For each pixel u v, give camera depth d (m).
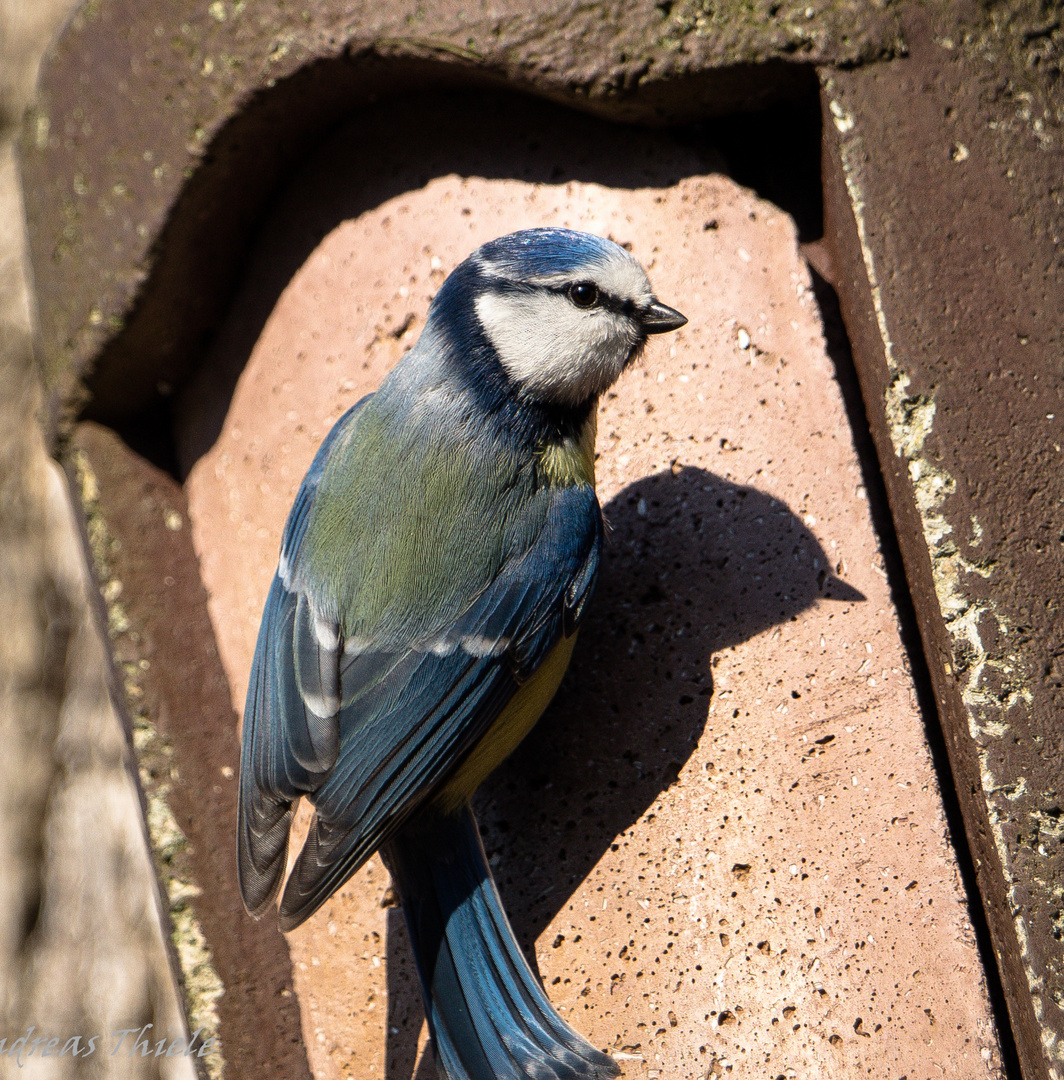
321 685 1.84
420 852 1.85
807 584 1.85
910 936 1.83
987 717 1.83
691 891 1.84
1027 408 1.84
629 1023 1.84
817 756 1.84
